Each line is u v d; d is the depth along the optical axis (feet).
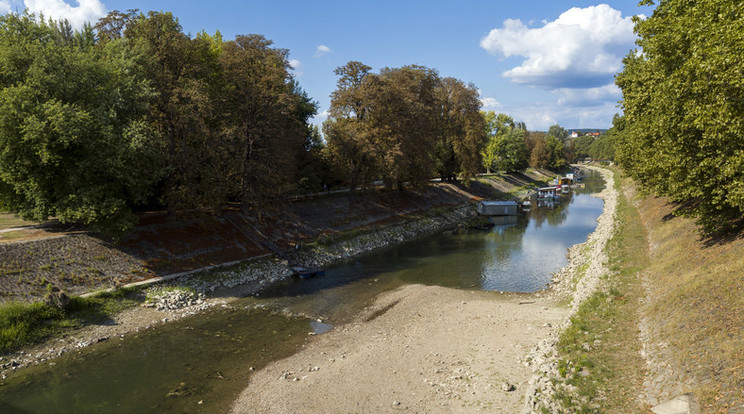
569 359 56.29
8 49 93.56
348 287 118.52
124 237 113.70
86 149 95.86
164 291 103.71
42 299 86.43
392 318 92.17
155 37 123.34
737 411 34.32
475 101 262.47
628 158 150.20
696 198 113.09
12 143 88.38
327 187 234.79
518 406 50.11
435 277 127.13
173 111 123.24
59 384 65.21
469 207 267.80
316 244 157.17
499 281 120.98
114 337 83.10
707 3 57.82
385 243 179.93
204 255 125.08
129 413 57.11
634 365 51.19
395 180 199.93
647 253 101.76
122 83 107.55
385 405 54.80
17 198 98.48
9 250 92.94
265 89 139.23
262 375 67.10
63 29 152.87
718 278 56.24
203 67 135.03
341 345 78.43
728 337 44.06
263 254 138.62
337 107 194.70
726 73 51.39
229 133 129.70
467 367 63.36
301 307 102.12
